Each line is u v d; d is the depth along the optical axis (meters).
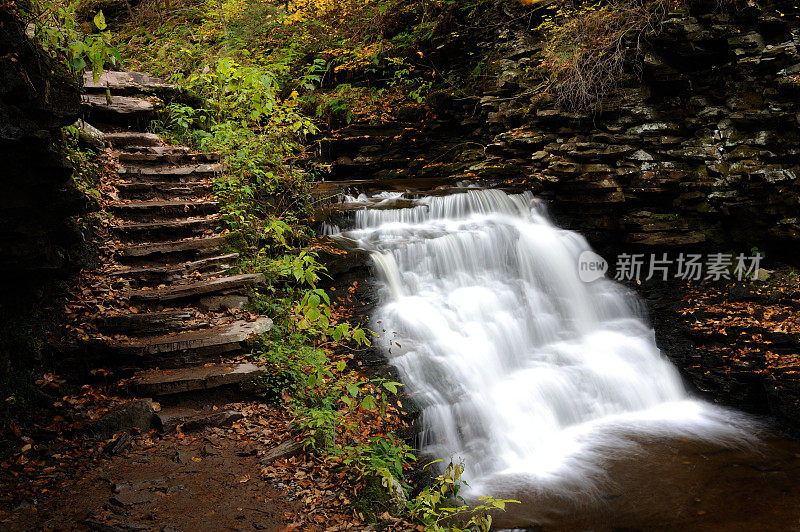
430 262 8.79
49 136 4.37
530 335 8.94
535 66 12.05
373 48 14.62
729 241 10.19
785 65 9.50
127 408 4.90
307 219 8.91
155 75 11.36
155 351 5.41
